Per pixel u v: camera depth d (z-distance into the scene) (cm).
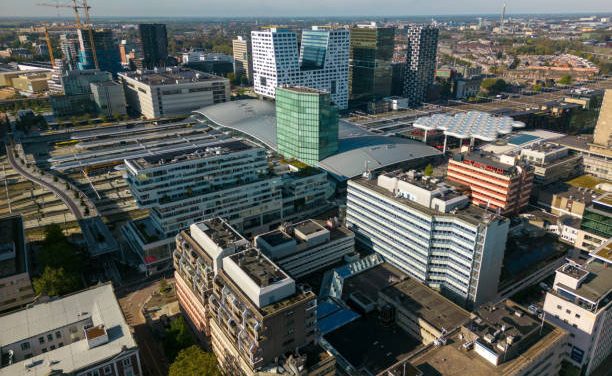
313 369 11588
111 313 13925
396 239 19588
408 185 19038
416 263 18838
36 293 16950
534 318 13125
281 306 11706
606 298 14438
